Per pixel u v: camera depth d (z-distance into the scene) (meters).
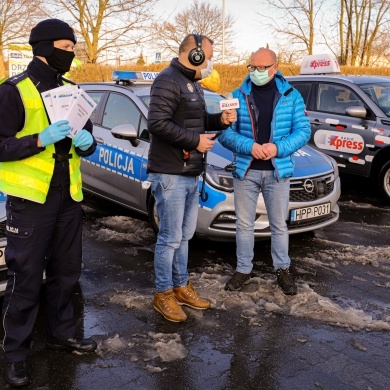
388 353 3.07
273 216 3.83
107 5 22.95
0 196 3.32
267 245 4.95
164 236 3.40
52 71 2.60
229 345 3.14
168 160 3.24
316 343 3.17
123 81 5.85
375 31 28.14
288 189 3.79
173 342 3.14
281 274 3.86
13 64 13.08
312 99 7.48
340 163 7.05
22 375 2.70
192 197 3.45
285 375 2.84
